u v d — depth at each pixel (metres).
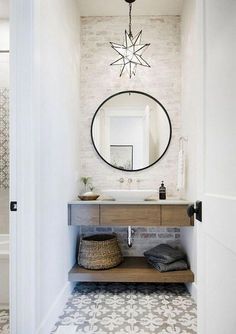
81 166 3.10
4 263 2.18
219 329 1.01
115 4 2.91
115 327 1.85
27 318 1.50
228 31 0.95
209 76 1.16
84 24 3.11
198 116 1.31
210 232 1.12
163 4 2.92
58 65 2.12
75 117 2.80
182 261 2.55
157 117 3.09
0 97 2.97
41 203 1.68
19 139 1.53
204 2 1.23
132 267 2.59
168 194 3.06
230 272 0.91
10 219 1.52
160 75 3.10
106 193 2.68
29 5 1.54
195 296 2.26
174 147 3.08
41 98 1.70
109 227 3.03
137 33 3.12
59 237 2.13
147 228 3.02
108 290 2.51
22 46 1.54
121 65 3.10
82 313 2.06
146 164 3.09
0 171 2.95
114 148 3.11
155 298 2.33
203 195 1.22
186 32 2.73
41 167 1.69
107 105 3.12
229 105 0.94
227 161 0.95
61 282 2.17
